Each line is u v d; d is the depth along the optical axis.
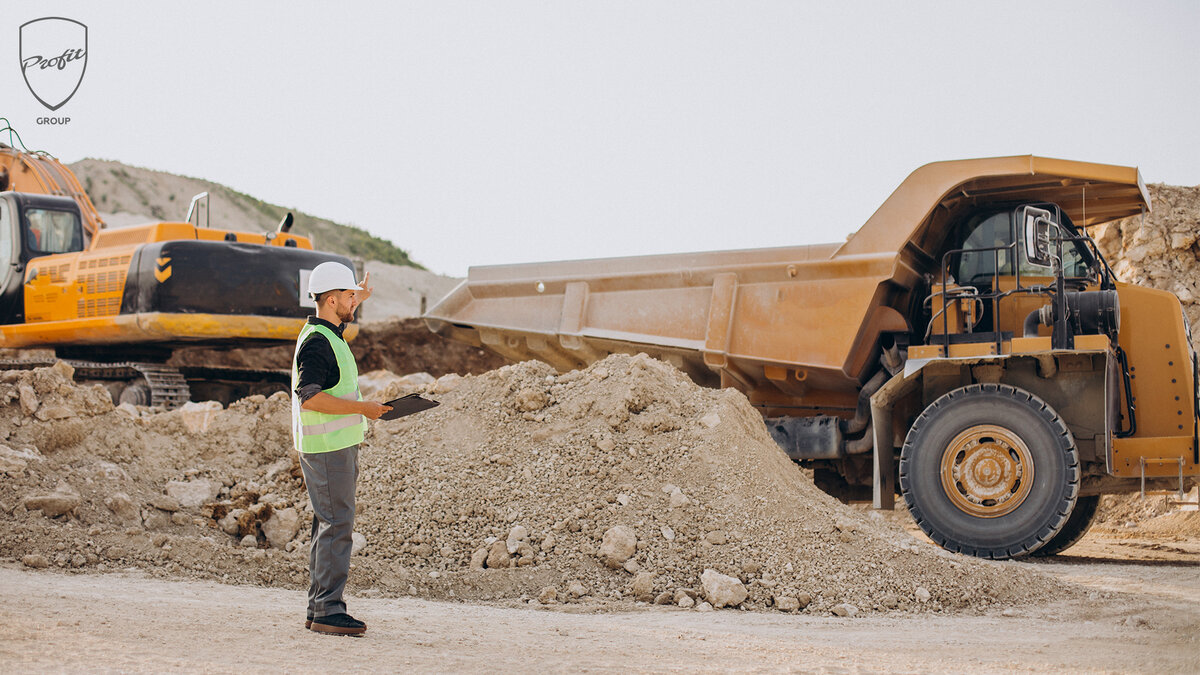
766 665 4.30
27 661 3.39
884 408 9.42
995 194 9.80
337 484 4.52
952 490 8.80
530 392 8.63
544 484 7.70
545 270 11.49
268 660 3.75
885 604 6.39
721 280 10.47
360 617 5.13
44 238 13.82
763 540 6.98
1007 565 7.13
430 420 8.73
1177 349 8.77
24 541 6.52
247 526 7.52
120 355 14.04
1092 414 8.88
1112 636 5.37
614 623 5.51
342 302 4.72
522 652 4.33
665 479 7.61
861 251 9.84
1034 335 9.02
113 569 6.43
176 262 12.26
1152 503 12.78
